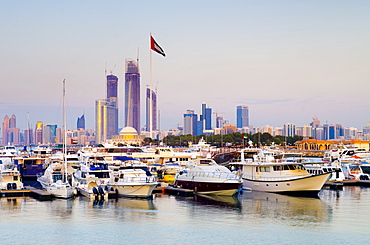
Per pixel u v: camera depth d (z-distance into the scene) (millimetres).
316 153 195375
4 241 58844
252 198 90062
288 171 96500
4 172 101250
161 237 60094
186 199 89250
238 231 62656
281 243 57094
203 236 60344
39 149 166125
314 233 61281
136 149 156875
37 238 60125
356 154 172875
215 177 93188
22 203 84438
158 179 128750
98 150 149250
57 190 90000
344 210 76625
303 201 86375
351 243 56875
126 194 90812
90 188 93500
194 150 174375
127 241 58500
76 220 69688
